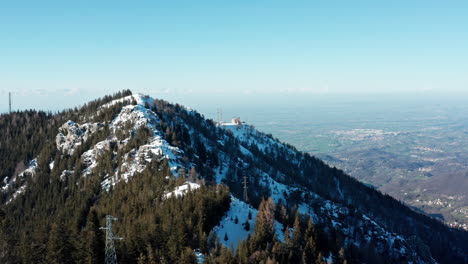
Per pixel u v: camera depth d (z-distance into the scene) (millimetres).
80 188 153625
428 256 188375
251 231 101125
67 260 84000
